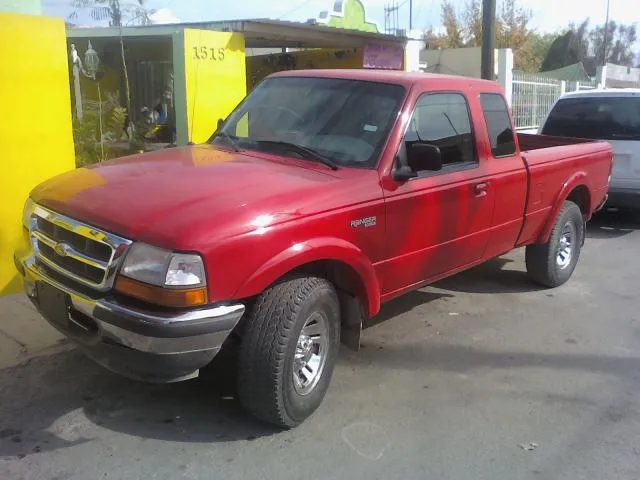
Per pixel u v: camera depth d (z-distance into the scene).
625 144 9.39
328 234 3.75
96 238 3.34
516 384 4.51
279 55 13.62
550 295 6.52
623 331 5.57
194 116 8.32
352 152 4.30
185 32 8.05
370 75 4.80
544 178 5.97
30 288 3.91
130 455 3.52
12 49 5.68
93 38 9.58
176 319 3.16
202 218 3.26
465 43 37.03
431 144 4.62
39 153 6.00
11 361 4.55
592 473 3.49
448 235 4.82
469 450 3.67
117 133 9.09
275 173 3.94
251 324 3.52
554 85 19.31
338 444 3.69
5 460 3.43
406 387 4.42
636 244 8.89
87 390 4.20
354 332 4.24
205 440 3.68
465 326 5.60
